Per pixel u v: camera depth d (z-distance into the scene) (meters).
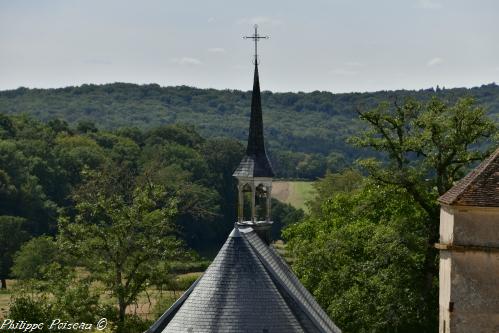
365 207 175.38
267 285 99.00
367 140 166.75
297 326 97.31
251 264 100.25
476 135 159.38
